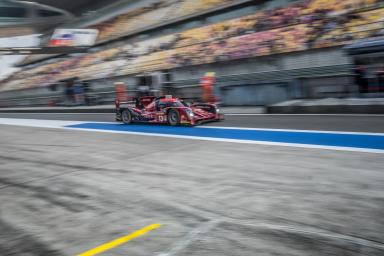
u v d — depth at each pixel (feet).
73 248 10.06
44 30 168.55
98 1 152.76
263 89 52.29
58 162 21.97
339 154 18.84
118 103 42.47
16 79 148.56
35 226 11.85
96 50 130.31
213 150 22.43
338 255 8.71
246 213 11.65
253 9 84.02
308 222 10.64
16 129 44.06
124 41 118.93
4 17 159.63
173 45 91.66
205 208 12.35
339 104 35.35
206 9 93.20
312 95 47.52
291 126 30.19
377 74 37.27
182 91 63.62
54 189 15.98
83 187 15.94
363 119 30.42
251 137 26.23
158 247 9.72
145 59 92.22
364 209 11.29
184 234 10.40
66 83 87.86
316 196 12.73
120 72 91.15
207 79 49.57
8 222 12.42
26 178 18.43
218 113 36.81
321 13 64.23
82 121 48.65
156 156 21.68
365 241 9.29
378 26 48.49
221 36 79.66
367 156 17.94
